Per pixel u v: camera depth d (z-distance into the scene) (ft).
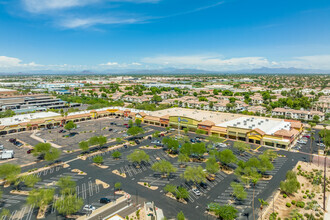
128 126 572.10
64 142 441.27
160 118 579.07
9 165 284.00
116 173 309.01
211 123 501.97
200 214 221.66
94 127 563.07
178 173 310.45
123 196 250.78
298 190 270.87
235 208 231.09
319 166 333.83
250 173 282.36
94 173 308.81
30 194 233.14
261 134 424.46
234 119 559.38
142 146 419.95
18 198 248.93
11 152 366.84
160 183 282.15
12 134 495.00
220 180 291.17
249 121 535.19
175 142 378.73
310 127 558.97
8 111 654.94
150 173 309.63
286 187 253.65
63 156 369.71
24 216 217.15
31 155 372.99
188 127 527.81
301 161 351.67
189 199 247.91
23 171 313.32
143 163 343.26
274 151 395.34
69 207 213.66
